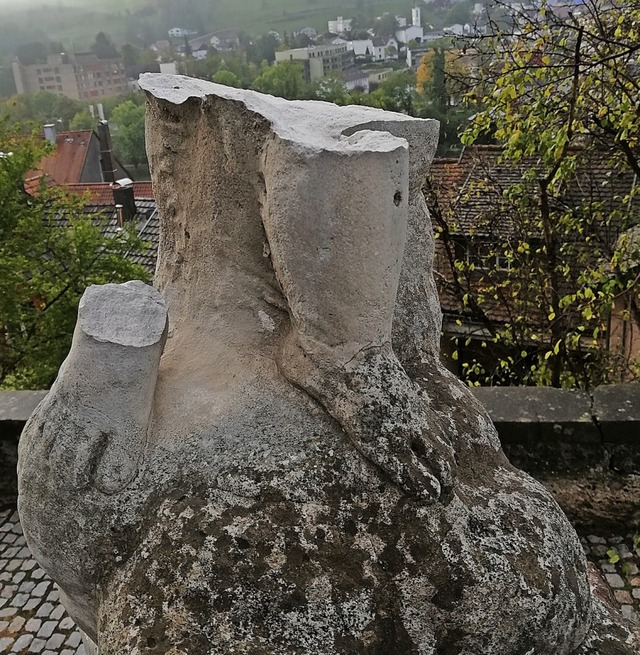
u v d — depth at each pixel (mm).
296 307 1343
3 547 3164
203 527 1303
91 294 1424
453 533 1301
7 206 7594
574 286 5449
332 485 1330
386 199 1229
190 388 1498
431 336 1673
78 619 1590
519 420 3057
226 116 1405
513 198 5344
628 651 1529
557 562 1355
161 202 1703
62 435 1363
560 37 4094
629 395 3166
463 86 5047
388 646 1246
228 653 1206
